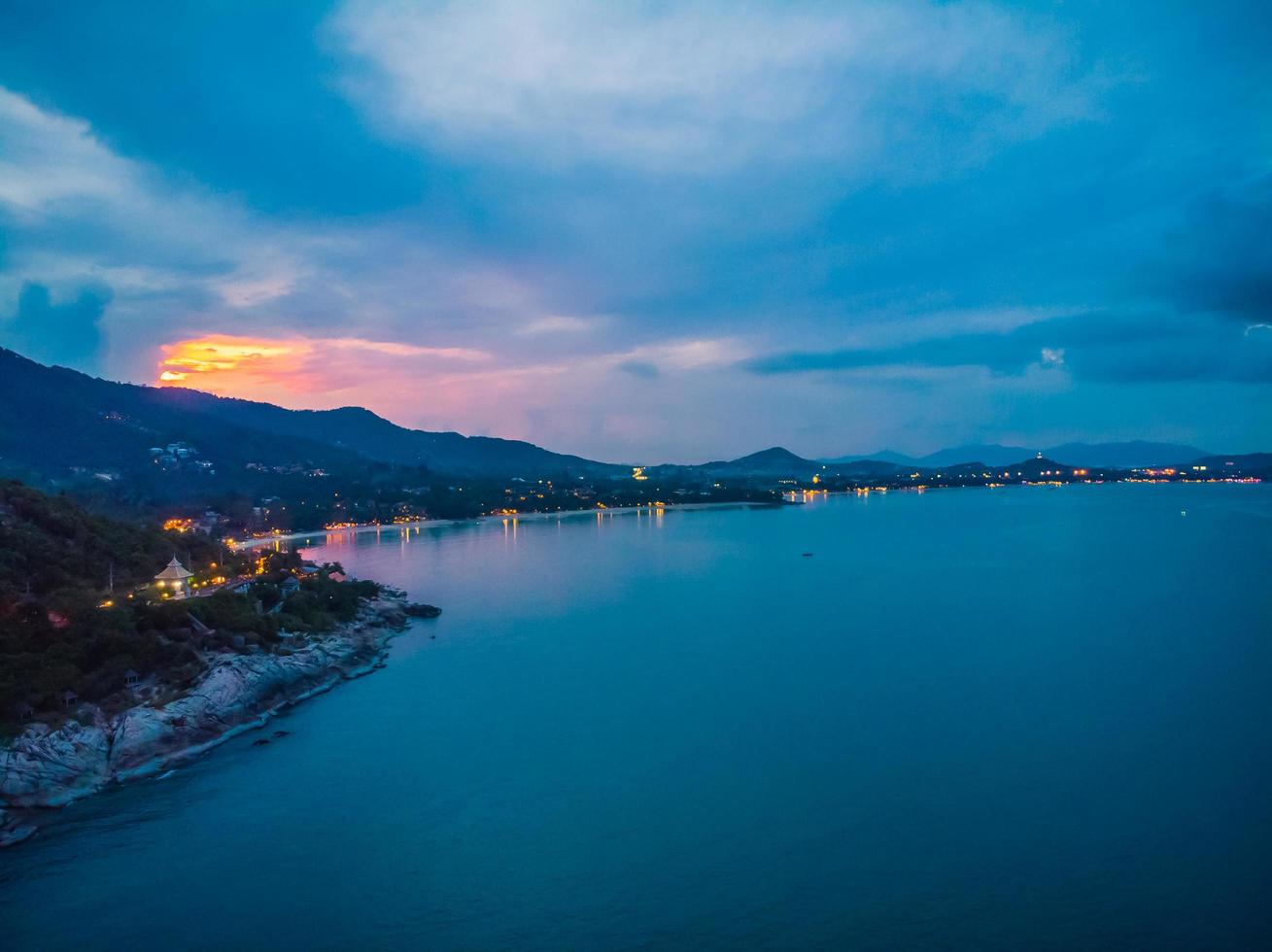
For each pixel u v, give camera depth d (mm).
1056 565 187750
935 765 69625
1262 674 93188
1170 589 151875
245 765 73250
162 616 94562
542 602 154500
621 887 53094
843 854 56156
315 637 109000
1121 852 55281
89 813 64125
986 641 112500
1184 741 73250
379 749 76750
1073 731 76625
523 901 51875
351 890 53344
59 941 48156
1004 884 52125
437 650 115688
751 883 53125
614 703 88688
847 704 86188
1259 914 48406
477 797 66250
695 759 72625
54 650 81125
